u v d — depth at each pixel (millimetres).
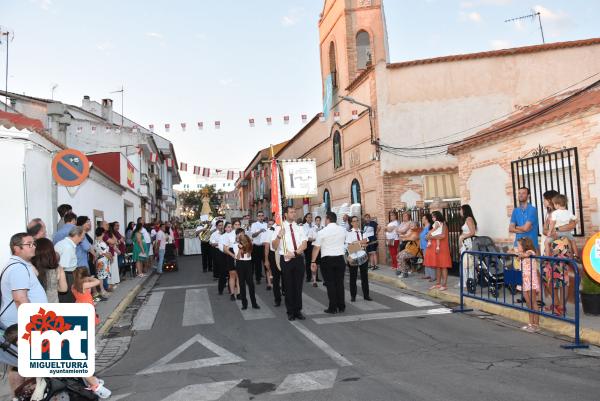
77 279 5973
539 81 16922
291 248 8648
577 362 5527
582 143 8703
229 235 11812
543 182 9781
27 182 8977
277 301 10273
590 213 8562
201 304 10781
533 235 8523
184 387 5289
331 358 6086
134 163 27234
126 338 7930
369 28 23203
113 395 5160
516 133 10352
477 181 12195
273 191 9156
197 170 21812
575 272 6227
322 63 26906
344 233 9195
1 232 8547
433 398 4543
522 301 7871
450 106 17062
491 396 4523
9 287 4727
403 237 13492
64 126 11820
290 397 4785
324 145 25594
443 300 10008
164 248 18797
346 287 12508
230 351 6711
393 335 7156
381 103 17219
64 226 8570
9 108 19078
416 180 17094
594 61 16828
